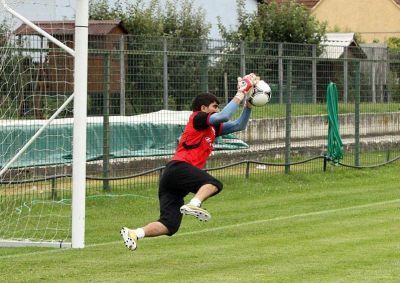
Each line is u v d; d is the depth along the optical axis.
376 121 66.44
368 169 60.94
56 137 45.69
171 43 60.00
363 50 79.44
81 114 32.31
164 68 51.16
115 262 29.91
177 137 51.69
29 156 44.59
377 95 66.56
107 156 47.66
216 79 53.91
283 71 58.75
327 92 58.91
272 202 46.03
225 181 52.88
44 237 35.06
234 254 31.25
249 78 28.84
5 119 43.28
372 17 146.75
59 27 43.50
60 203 42.78
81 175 32.53
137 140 50.53
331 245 32.81
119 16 90.38
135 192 48.00
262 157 58.62
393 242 33.38
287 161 56.19
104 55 47.56
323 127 62.09
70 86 42.81
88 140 49.47
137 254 31.38
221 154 55.78
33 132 44.25
